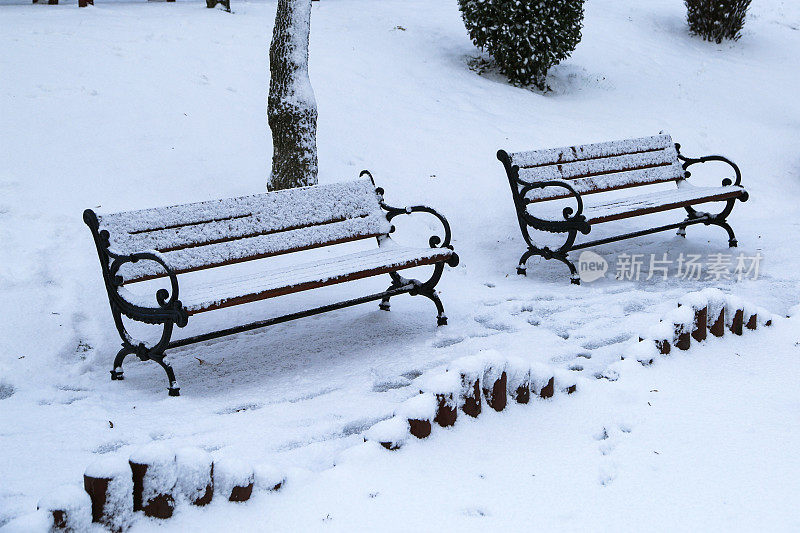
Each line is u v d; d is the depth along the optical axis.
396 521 2.79
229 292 4.68
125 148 7.77
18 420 4.10
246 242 5.30
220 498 2.91
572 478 3.12
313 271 5.19
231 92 9.59
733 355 4.44
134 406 4.34
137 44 10.54
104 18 12.12
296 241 5.54
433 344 5.24
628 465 3.22
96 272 5.92
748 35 16.02
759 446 3.35
